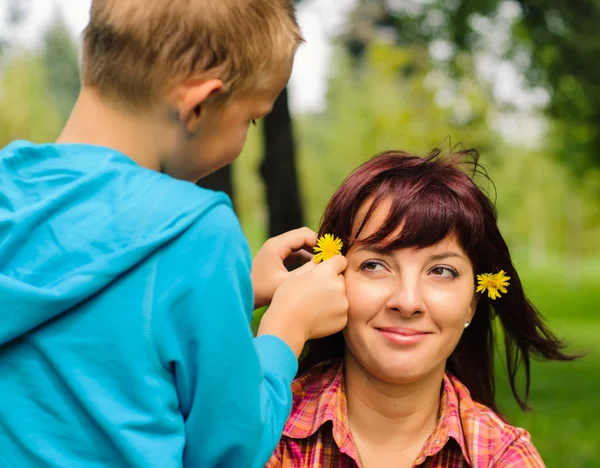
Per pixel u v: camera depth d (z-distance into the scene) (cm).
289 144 752
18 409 138
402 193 173
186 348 140
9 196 144
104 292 138
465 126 1273
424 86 1309
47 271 138
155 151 152
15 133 3238
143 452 135
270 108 161
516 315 199
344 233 178
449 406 182
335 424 177
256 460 144
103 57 148
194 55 145
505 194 3303
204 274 139
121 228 139
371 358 172
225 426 141
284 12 159
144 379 137
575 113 1071
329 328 169
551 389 896
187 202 143
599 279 4522
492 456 175
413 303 168
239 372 140
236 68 149
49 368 138
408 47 1130
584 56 958
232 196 614
